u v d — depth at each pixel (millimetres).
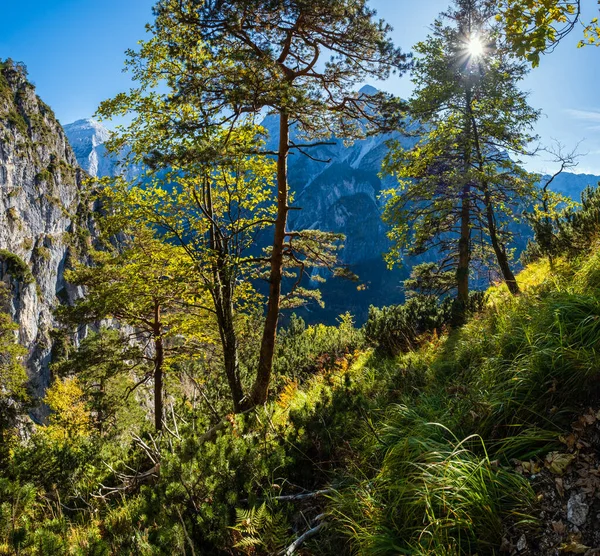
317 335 18578
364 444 3652
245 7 8203
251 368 15039
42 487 5207
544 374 3096
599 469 2285
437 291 17188
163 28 10094
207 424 5559
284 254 11078
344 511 2910
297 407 6129
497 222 13953
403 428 3479
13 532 2656
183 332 17641
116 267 16156
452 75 13391
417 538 2385
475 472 2518
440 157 13945
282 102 8594
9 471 5258
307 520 3146
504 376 3471
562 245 7512
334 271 11398
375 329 9773
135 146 11914
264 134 12359
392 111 10508
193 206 13648
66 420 23094
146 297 14828
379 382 5668
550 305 3770
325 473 3660
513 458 2709
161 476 3250
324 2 8352
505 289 10039
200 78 9133
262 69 8781
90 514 4625
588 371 2770
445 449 2865
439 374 4664
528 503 2330
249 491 2895
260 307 15984
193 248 12758
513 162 12672
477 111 13562
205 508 2707
